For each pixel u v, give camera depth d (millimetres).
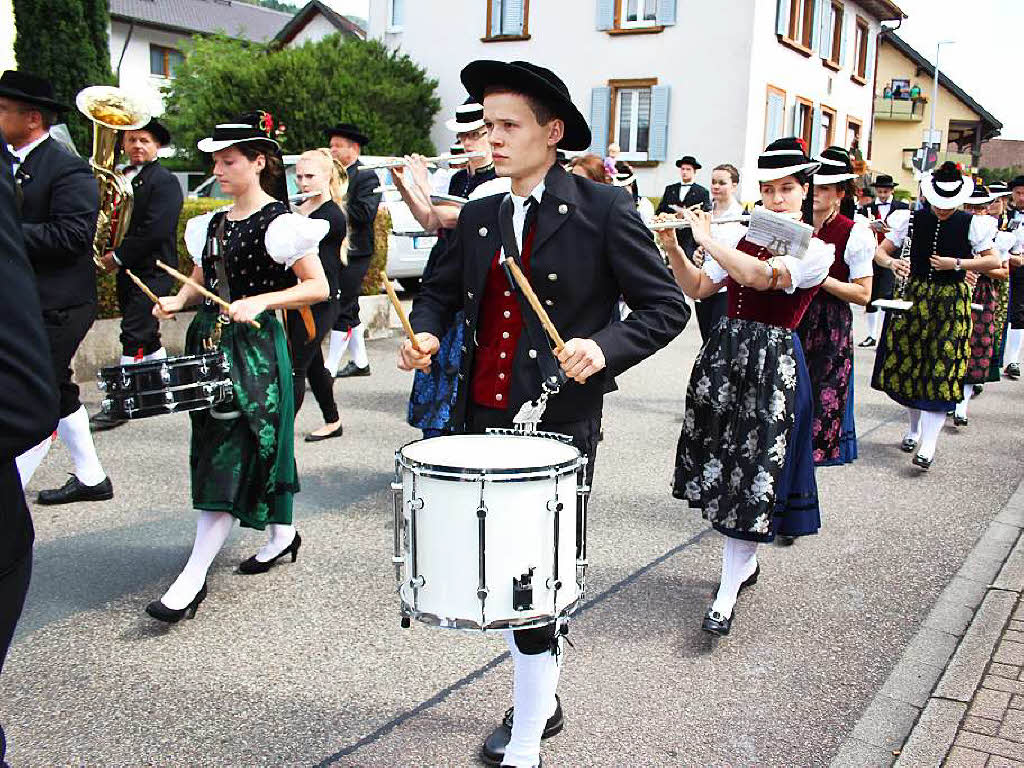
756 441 3568
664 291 2547
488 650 3459
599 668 3373
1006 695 3232
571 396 2629
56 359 4609
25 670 3232
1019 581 4281
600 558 4426
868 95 26328
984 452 6742
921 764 2811
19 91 4293
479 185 4773
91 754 2752
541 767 2744
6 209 1519
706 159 19734
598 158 5844
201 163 26594
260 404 3590
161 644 3443
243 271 3602
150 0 38938
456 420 2723
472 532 2176
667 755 2840
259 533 4621
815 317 4863
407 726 2943
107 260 5770
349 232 7633
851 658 3514
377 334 10719
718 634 3541
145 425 6621
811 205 4727
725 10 19172
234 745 2816
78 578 4012
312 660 3348
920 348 6164
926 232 6195
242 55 23969
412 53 22047
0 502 1641
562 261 2551
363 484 5395
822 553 4613
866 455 6582
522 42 20969
